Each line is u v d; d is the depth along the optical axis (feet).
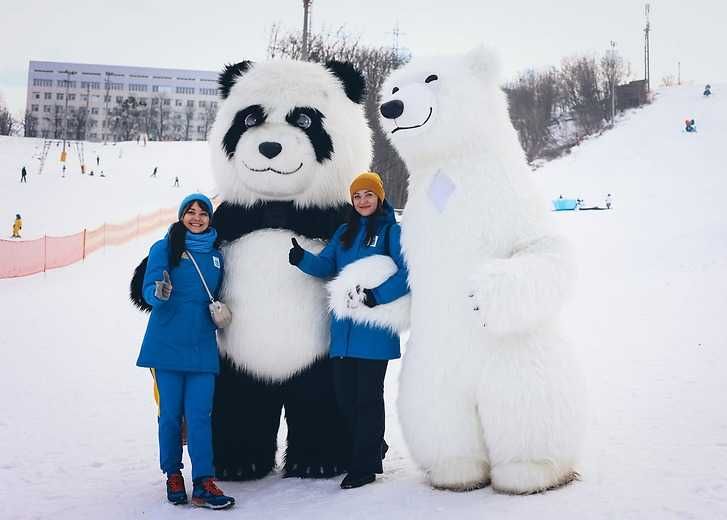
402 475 14.85
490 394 12.29
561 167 153.58
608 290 49.55
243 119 15.78
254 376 15.21
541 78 220.84
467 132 13.52
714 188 106.32
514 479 12.14
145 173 152.05
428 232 13.23
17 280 55.21
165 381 13.87
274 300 14.64
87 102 366.63
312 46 69.41
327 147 15.76
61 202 103.81
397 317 13.76
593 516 10.60
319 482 14.75
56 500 14.21
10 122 326.44
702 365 25.35
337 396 14.44
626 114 198.59
